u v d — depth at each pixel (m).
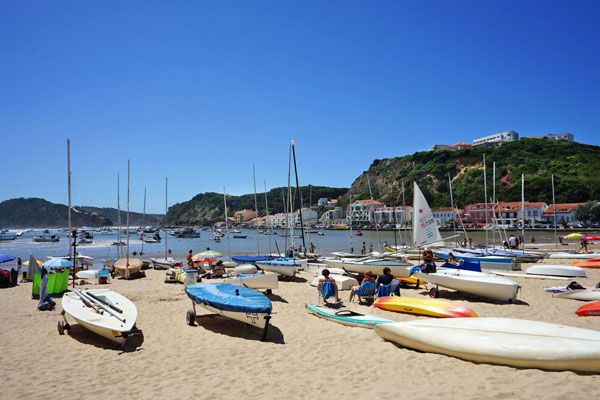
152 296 17.34
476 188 126.81
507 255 27.58
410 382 6.75
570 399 5.53
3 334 11.33
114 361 8.89
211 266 26.34
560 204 103.88
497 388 6.12
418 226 25.17
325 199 197.50
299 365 8.10
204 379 7.60
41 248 74.12
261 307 10.03
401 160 171.12
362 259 22.56
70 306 11.48
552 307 13.44
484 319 8.93
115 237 118.75
